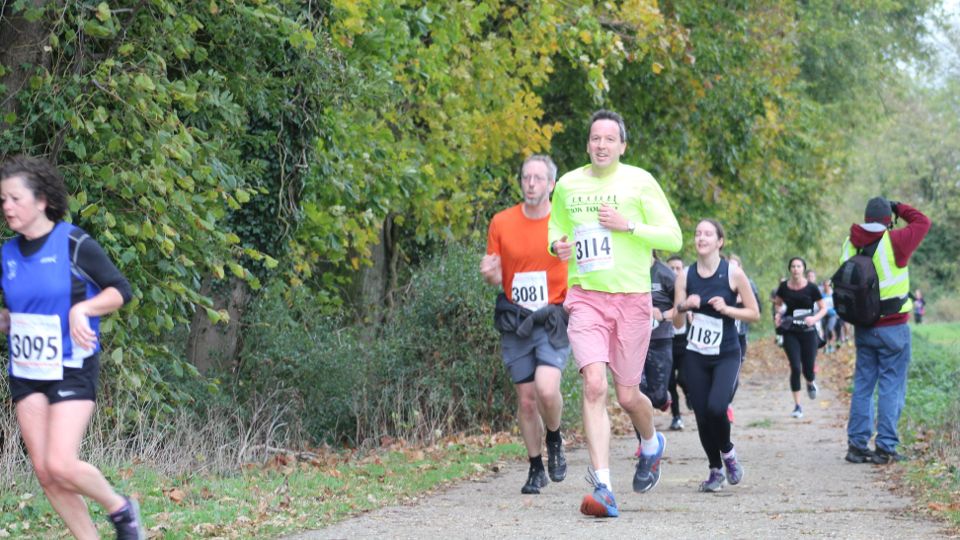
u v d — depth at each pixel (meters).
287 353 17.11
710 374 11.96
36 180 6.88
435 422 18.00
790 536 8.66
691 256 34.53
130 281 12.56
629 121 28.50
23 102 12.27
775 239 47.00
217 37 14.27
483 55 21.67
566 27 22.30
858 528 9.08
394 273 23.81
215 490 11.09
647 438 11.23
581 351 9.91
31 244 6.95
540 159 11.39
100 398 12.98
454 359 18.75
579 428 19.11
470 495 11.80
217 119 14.41
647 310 10.09
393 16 17.25
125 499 7.08
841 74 40.09
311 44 13.90
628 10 23.78
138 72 12.35
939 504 10.19
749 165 31.50
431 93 20.00
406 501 11.34
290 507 10.38
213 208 12.91
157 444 12.97
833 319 45.19
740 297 11.98
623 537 8.62
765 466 14.22
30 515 9.39
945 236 82.69
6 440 11.59
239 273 13.20
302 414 17.22
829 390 29.20
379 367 18.34
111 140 11.75
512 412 19.03
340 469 13.78
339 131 17.02
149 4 12.73
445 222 22.38
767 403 25.88
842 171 39.41
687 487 12.38
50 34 12.08
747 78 30.16
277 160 16.45
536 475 11.91
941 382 23.77
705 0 28.31
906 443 15.75
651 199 10.02
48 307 6.88
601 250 9.91
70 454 6.81
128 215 12.45
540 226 11.45
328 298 19.23
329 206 18.05
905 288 14.25
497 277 11.61
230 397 16.36
